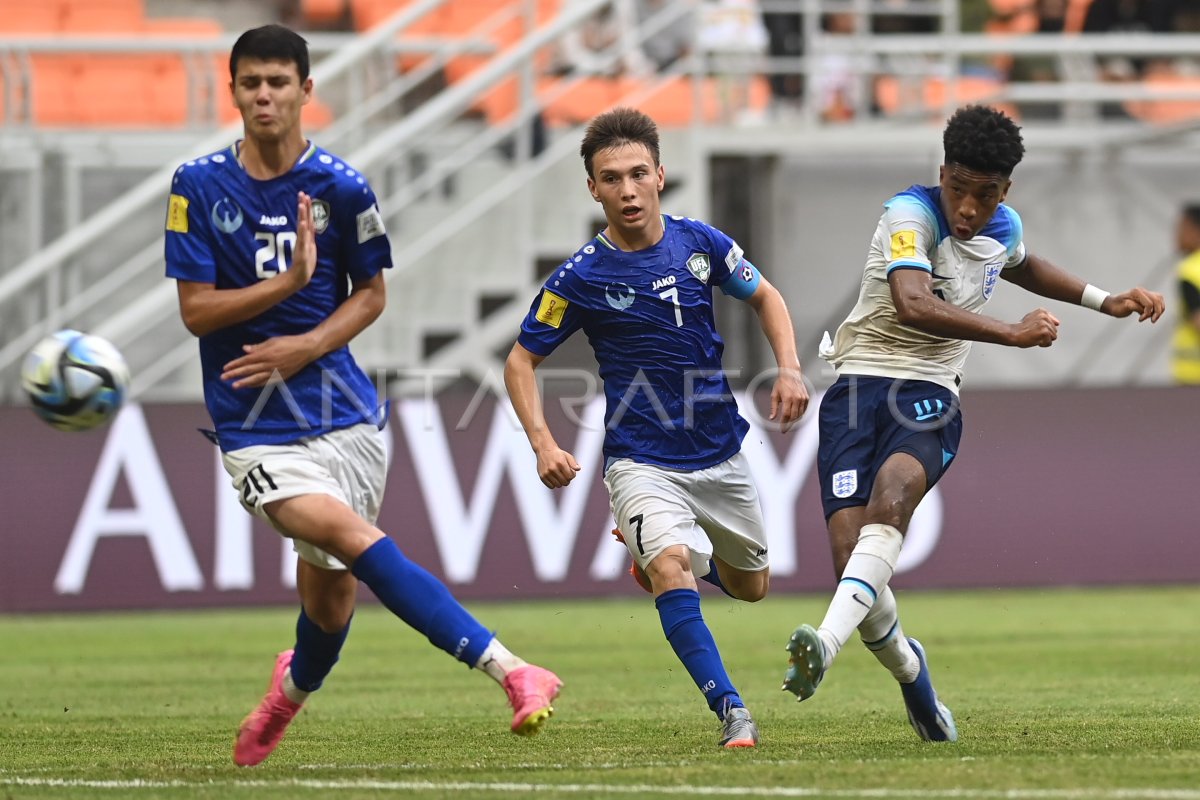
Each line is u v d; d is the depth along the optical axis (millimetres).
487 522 40031
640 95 49188
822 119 52219
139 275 49062
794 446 40938
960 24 55156
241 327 15922
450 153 49719
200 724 21391
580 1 53125
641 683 26141
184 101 54938
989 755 16375
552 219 47750
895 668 17609
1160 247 52781
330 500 15320
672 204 49312
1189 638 31922
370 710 22812
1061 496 41500
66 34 56906
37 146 49781
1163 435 41812
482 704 23562
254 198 15867
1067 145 51625
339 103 53062
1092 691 23703
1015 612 37438
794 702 23000
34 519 39531
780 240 51625
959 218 17391
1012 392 41594
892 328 17969
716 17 51031
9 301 46531
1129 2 54531
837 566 17531
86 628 36875
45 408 16578
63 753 18250
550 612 38750
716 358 18516
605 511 40469
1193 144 52406
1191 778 14312
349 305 16109
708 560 18203
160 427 40031
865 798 13266
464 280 47281
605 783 14430
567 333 18391
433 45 49688
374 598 43125
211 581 39906
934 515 41250
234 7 59281
